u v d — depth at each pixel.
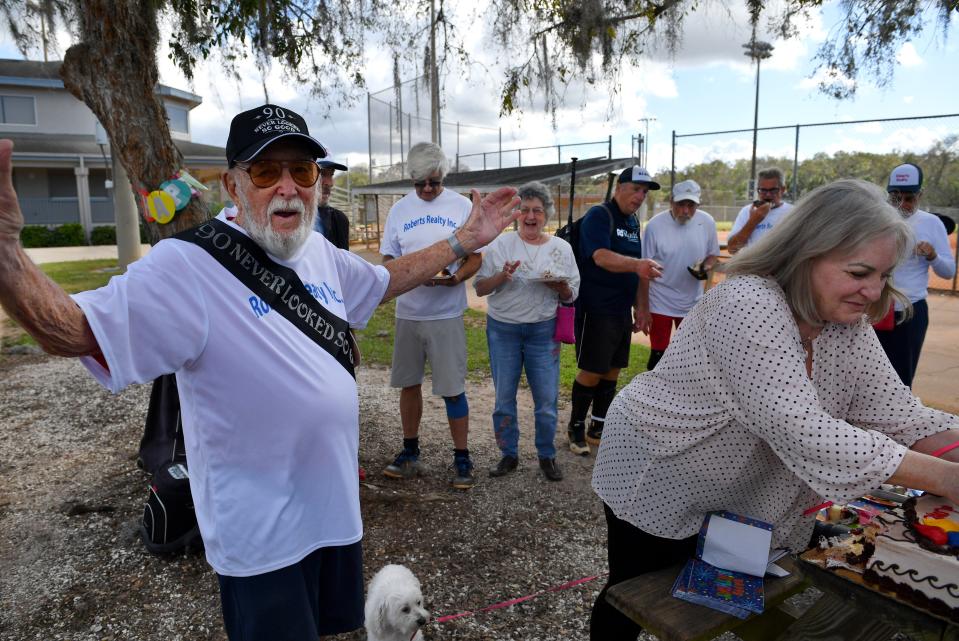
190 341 1.60
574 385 4.69
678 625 1.74
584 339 4.47
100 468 4.48
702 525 1.94
